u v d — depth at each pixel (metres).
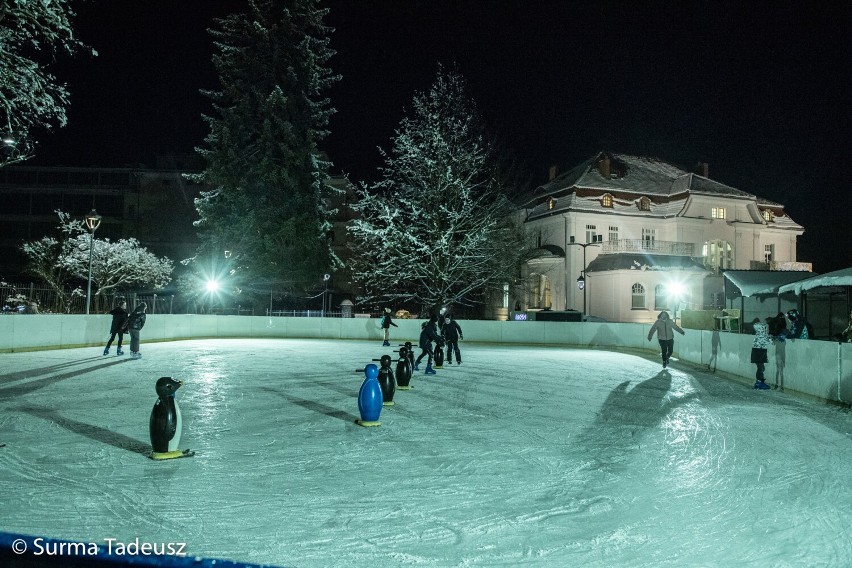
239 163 38.09
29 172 58.78
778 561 4.57
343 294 57.75
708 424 10.06
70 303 26.50
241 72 38.22
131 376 15.29
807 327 22.12
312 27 39.72
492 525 5.20
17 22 15.83
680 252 48.47
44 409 10.47
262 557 4.44
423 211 37.94
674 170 55.78
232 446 7.98
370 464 7.15
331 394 12.70
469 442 8.41
